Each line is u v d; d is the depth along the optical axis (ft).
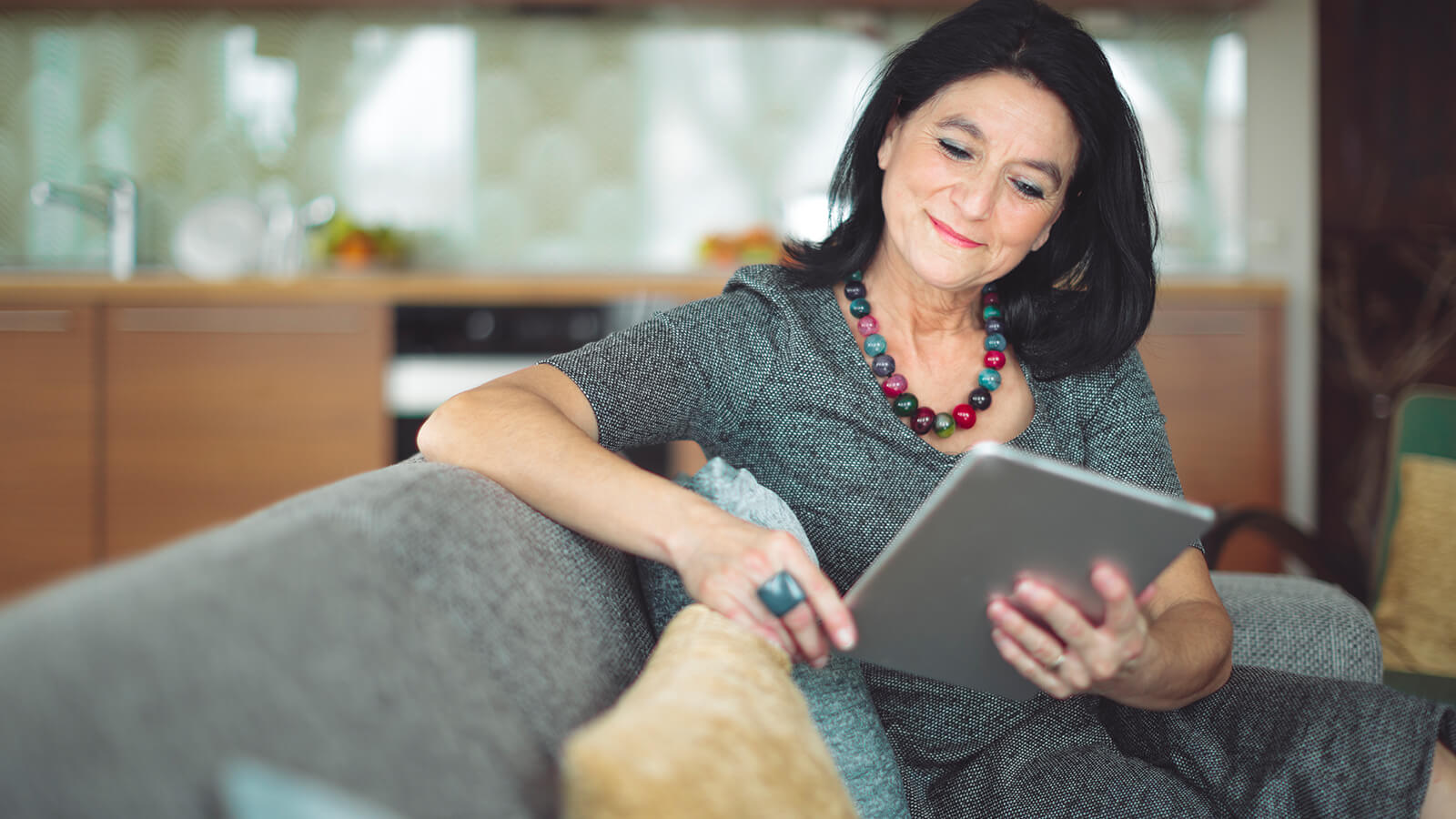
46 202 11.56
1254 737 3.48
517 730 2.07
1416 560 6.64
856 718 3.21
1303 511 10.95
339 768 1.54
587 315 10.44
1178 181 12.41
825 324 3.91
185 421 10.32
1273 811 3.37
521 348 10.42
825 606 2.72
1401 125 11.93
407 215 12.93
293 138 12.78
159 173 12.70
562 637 2.58
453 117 12.89
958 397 4.01
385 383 10.36
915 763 3.73
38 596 1.60
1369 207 12.02
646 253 13.02
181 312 10.28
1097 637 2.71
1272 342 10.49
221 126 12.71
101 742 1.29
